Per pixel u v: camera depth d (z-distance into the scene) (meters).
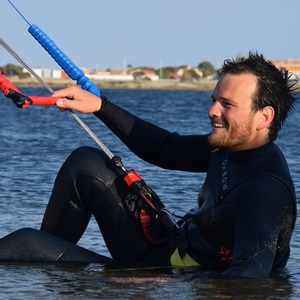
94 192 8.53
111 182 8.52
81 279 7.95
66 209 8.59
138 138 8.76
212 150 8.16
